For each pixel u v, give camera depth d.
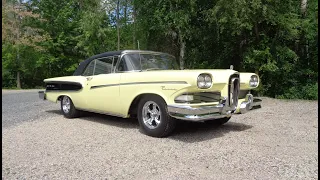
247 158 3.38
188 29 12.45
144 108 4.51
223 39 12.60
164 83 4.13
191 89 3.89
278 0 9.89
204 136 4.45
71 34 25.33
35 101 9.76
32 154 3.55
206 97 4.20
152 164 3.18
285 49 10.75
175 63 5.65
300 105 8.65
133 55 5.05
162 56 5.49
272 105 8.67
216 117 4.12
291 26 10.11
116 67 5.08
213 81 3.99
